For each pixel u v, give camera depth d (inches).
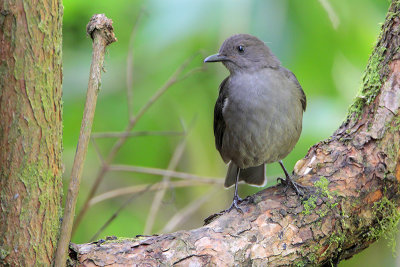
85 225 521.7
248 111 391.2
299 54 476.7
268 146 397.4
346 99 489.4
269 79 392.8
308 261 303.0
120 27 508.7
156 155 549.6
